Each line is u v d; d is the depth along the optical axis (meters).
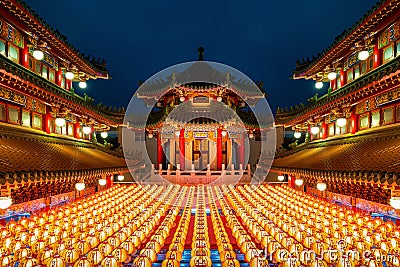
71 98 20.92
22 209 15.57
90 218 15.58
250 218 17.20
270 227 14.68
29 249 10.59
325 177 14.96
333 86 25.38
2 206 9.89
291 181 31.48
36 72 20.03
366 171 11.62
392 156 12.37
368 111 18.62
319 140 26.58
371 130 18.00
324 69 24.91
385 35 17.28
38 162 13.43
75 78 26.97
